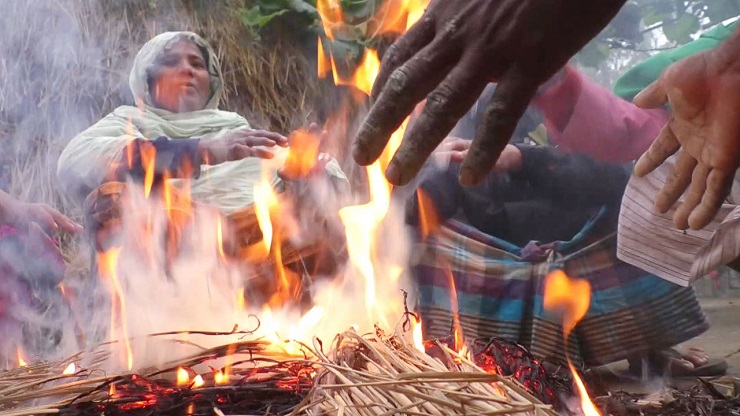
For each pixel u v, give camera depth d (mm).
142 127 2955
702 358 2566
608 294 2480
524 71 711
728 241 1480
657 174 1593
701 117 1056
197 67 3168
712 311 4430
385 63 777
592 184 2557
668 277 1586
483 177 730
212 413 1363
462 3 729
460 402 1173
